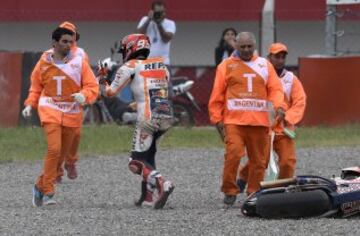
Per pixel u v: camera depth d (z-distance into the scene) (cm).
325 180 2722
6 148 4484
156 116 2978
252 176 3058
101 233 2488
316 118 5238
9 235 2473
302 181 2712
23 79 5284
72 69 3088
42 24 6550
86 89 3089
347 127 5103
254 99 2997
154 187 2983
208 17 6144
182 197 3241
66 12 6134
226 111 3025
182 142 4700
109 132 4897
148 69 2997
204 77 5691
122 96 5284
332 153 4372
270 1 5453
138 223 2633
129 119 5259
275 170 3102
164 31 5178
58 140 3064
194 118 5575
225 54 5275
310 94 5238
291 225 2570
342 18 5931
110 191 3403
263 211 2662
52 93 3084
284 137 3103
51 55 3094
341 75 5222
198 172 3862
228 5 6138
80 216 2759
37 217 2741
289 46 6525
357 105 5222
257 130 3014
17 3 6116
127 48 3030
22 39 6575
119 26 6575
